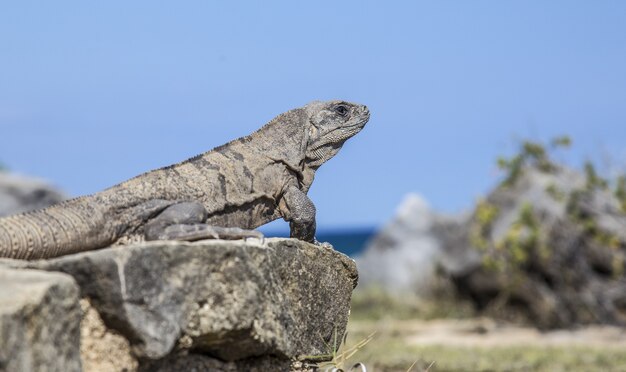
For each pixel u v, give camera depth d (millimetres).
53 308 7785
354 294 40094
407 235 45875
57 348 7793
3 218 9289
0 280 7871
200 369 9758
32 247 9125
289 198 11953
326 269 11484
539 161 34875
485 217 33750
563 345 27078
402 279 44000
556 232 32719
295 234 11977
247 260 9594
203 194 10984
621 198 32750
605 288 32750
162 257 8883
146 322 8641
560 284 32750
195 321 9141
